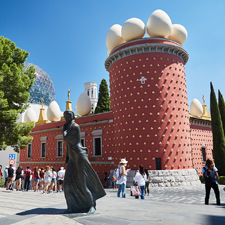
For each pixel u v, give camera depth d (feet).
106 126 91.45
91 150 95.61
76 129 22.04
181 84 85.10
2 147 68.13
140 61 82.69
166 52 83.92
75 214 20.21
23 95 67.97
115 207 25.61
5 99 59.98
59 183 61.41
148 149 75.66
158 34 83.76
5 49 65.10
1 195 42.39
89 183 22.34
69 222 18.19
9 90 65.26
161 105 78.54
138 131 78.02
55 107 125.49
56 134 114.93
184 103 84.89
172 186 72.13
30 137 73.15
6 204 29.14
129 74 83.66
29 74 75.97
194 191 60.29
